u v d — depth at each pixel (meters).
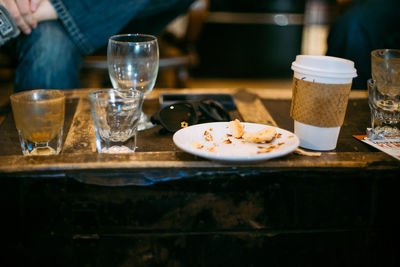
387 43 1.53
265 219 0.73
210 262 0.75
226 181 0.70
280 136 0.78
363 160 0.73
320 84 0.73
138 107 0.76
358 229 0.74
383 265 0.76
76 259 0.73
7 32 1.12
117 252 0.73
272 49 3.80
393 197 0.73
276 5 3.66
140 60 0.88
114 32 1.32
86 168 0.69
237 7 3.65
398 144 0.82
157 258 0.74
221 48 3.78
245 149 0.74
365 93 1.19
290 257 0.75
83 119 0.96
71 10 1.26
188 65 2.07
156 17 1.58
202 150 0.73
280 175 0.70
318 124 0.76
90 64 1.83
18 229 0.70
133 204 0.71
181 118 0.91
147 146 0.82
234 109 1.04
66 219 0.70
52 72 1.29
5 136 0.85
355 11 1.57
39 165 0.69
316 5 3.75
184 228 0.72
